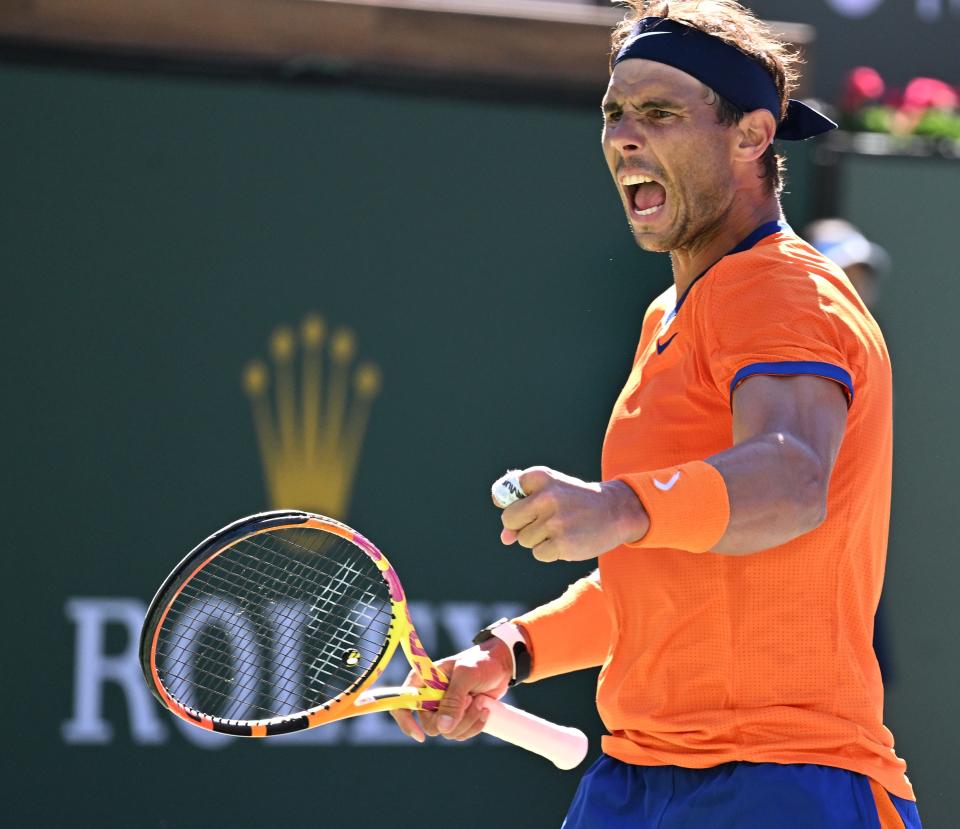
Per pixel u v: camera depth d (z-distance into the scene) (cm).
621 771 852
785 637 787
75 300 1812
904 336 2058
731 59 834
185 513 1823
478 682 973
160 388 1827
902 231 2070
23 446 1789
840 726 787
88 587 1795
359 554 1770
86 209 1820
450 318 1906
